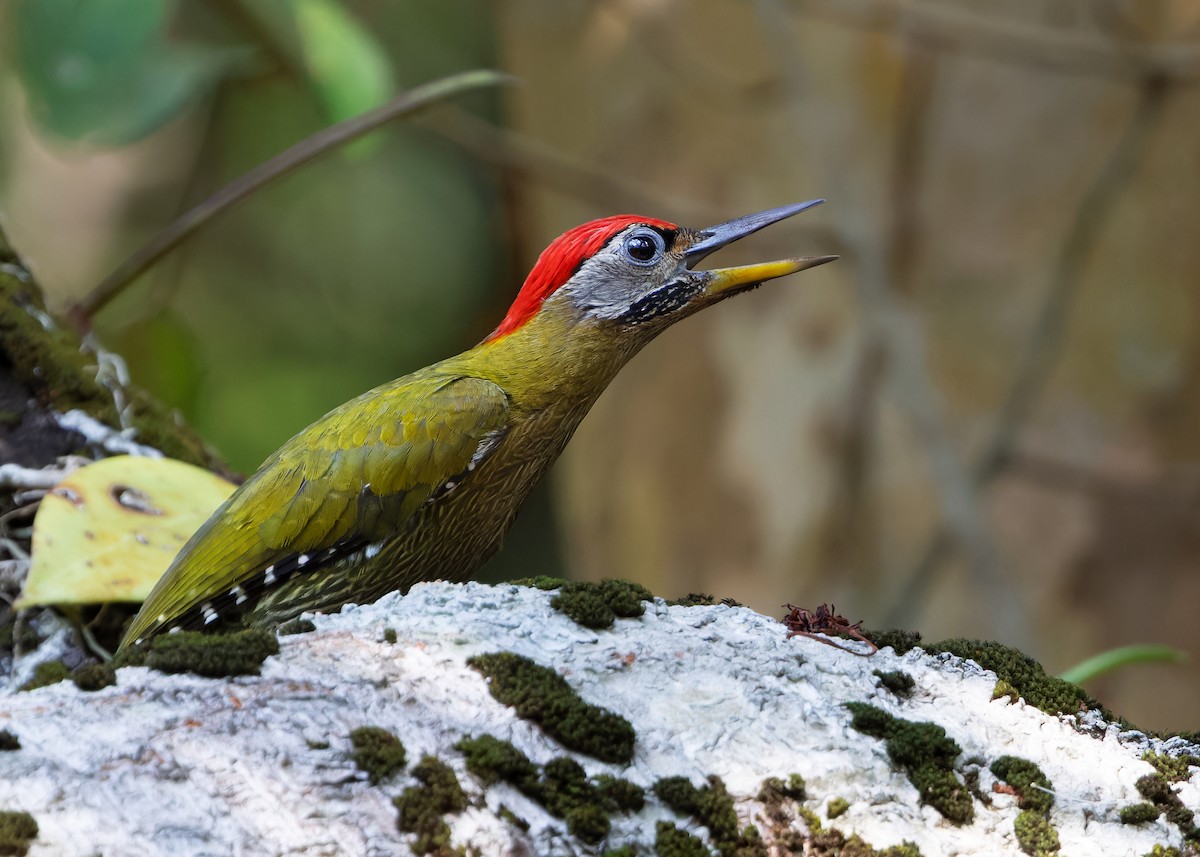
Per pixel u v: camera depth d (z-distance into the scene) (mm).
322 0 9422
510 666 4875
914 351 12328
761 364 14000
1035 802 4938
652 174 14414
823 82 13531
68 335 8891
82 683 4566
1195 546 12430
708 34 13969
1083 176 12891
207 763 4289
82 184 17016
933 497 13383
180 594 7090
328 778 4320
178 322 11383
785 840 4688
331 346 17750
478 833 4363
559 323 7582
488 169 17641
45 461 8164
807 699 5078
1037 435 12859
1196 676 12375
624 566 14805
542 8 14719
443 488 7211
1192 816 4996
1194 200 12375
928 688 5312
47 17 10250
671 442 14453
